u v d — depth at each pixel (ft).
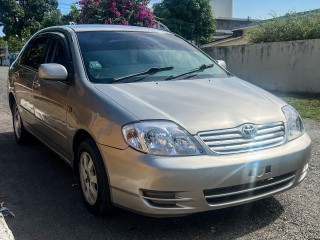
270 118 11.47
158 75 13.64
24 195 13.92
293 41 43.70
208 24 81.00
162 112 10.74
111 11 40.65
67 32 15.33
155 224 11.69
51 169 16.66
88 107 11.87
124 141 10.35
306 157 11.86
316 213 12.23
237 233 11.12
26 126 18.63
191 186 9.89
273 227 11.41
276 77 46.32
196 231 11.27
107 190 11.25
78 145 12.98
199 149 10.18
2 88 45.55
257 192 10.92
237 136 10.64
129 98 11.41
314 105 32.99
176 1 78.95
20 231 11.31
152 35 16.19
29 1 138.82
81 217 12.17
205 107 11.18
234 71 52.44
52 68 13.08
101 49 14.23
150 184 9.91
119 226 11.59
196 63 15.30
